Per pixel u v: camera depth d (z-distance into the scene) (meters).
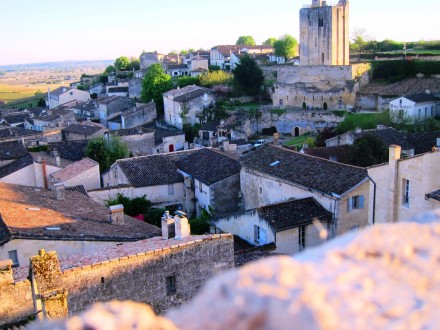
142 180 53.22
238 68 114.94
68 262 22.62
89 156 69.00
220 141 85.12
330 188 36.53
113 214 33.19
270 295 4.21
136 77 149.00
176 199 54.25
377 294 4.53
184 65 154.00
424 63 109.25
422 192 23.81
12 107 172.38
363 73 110.25
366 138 55.12
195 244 23.41
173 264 22.91
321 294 4.31
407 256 5.18
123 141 76.44
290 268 4.54
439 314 4.56
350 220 36.22
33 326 4.83
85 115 126.00
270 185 43.69
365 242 5.25
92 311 4.42
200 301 4.38
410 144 63.25
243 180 48.41
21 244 26.88
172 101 109.56
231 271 4.65
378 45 145.12
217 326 4.15
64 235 28.14
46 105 160.25
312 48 112.69
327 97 104.56
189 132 102.31
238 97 115.31
